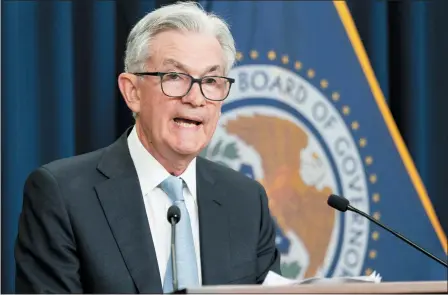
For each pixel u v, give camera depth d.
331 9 9.02
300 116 8.83
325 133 8.88
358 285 4.37
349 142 8.95
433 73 10.20
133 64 6.20
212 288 4.34
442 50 10.20
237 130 8.67
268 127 8.75
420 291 4.37
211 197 6.46
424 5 10.20
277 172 8.74
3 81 8.88
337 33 9.00
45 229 5.85
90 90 9.34
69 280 5.73
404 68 10.18
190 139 6.05
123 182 6.15
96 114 9.30
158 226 6.14
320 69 8.93
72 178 6.08
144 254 5.91
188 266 6.00
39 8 9.10
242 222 6.48
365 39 10.04
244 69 8.74
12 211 8.88
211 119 6.14
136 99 6.27
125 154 6.32
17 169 8.89
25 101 8.96
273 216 8.70
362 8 10.06
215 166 6.80
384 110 9.05
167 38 6.07
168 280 5.92
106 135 9.30
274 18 8.86
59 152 9.03
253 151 8.70
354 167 8.95
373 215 8.98
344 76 8.98
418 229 9.09
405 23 10.17
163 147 6.10
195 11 6.18
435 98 10.21
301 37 8.91
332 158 8.88
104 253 5.86
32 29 9.03
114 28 9.39
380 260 8.96
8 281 8.85
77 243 5.87
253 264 6.36
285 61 8.85
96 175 6.16
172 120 6.07
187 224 6.12
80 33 9.41
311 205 8.80
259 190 6.79
